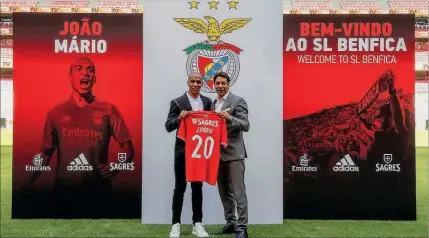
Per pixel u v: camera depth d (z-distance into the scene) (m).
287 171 4.84
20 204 4.79
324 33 4.76
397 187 4.78
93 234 4.32
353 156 4.80
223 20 4.53
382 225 4.64
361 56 4.75
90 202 4.80
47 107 4.75
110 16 4.75
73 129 4.77
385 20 4.73
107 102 4.77
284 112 4.80
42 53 4.73
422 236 4.31
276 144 4.57
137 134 4.79
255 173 4.57
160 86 4.53
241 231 3.95
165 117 4.54
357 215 4.81
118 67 4.76
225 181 4.18
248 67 4.52
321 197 4.83
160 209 4.60
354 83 4.76
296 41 4.77
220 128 3.97
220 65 4.52
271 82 4.53
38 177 4.78
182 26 4.53
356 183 4.80
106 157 4.79
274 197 4.60
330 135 4.80
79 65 4.75
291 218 4.85
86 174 4.79
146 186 4.59
